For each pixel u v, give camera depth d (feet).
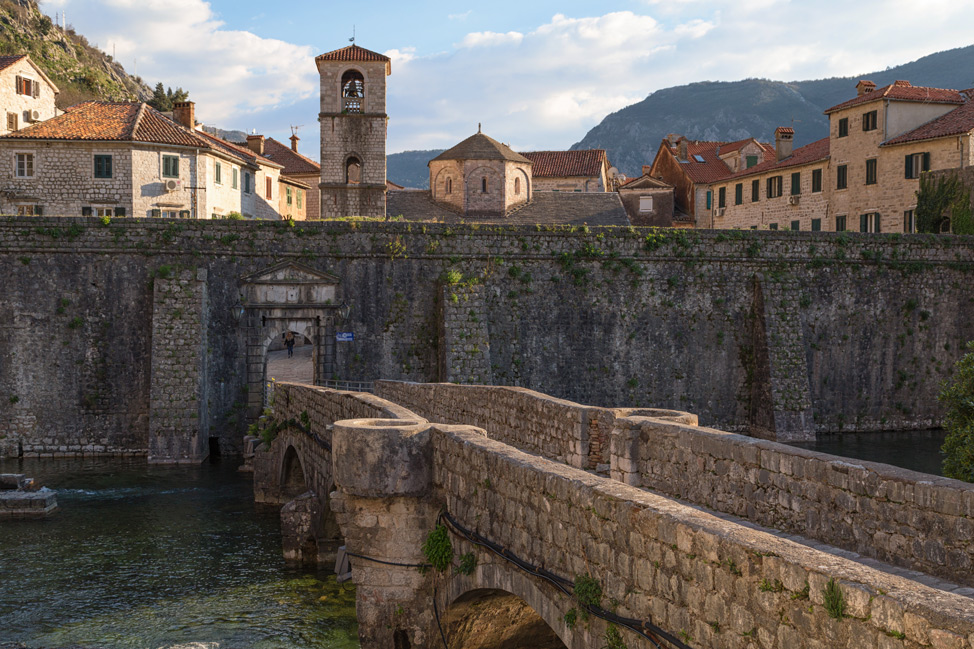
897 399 173.37
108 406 147.54
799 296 166.81
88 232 147.23
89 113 196.85
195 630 72.02
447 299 154.10
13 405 145.69
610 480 27.94
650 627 23.54
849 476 30.22
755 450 34.22
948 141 192.24
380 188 208.33
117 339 147.84
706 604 21.58
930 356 175.01
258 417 150.41
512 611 40.32
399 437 40.88
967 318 176.65
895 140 203.00
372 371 155.53
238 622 73.82
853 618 17.48
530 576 30.81
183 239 149.89
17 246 145.89
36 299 146.41
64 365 146.92
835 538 30.76
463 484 37.29
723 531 21.52
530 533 30.94
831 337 170.09
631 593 24.64
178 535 99.71
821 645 18.22
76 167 186.39
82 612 75.97
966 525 26.12
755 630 20.04
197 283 147.23
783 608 19.25
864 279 171.83
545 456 52.70
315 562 90.22
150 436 141.18
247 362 151.43
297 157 300.61
